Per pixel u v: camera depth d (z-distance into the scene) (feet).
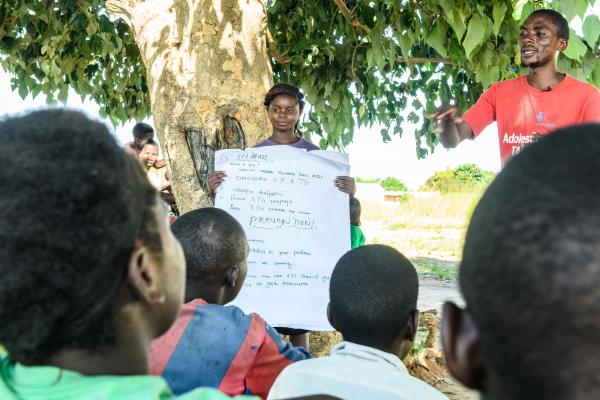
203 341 6.19
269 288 11.25
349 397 5.10
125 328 3.12
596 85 12.98
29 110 3.05
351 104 22.24
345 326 5.77
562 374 1.89
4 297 2.71
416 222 59.06
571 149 2.03
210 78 13.57
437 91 22.16
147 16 13.88
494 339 2.05
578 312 1.82
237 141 13.69
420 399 5.06
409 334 5.90
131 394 2.83
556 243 1.86
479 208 2.17
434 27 14.89
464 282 2.21
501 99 11.33
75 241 2.76
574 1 10.70
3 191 2.70
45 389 2.83
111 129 3.12
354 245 15.75
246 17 13.88
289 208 11.46
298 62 19.65
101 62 24.16
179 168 13.64
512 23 14.99
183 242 6.91
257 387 6.68
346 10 17.94
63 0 17.94
